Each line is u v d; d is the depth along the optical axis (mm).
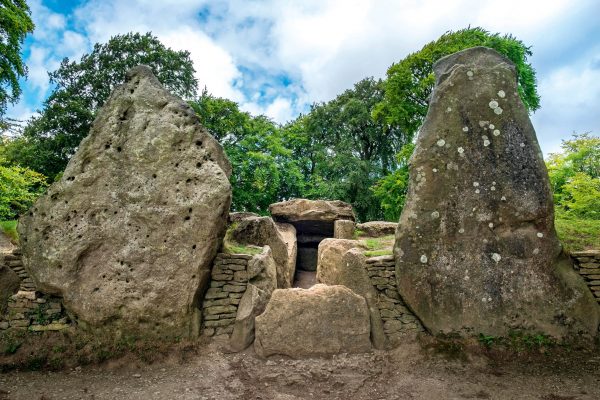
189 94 18078
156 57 16672
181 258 5562
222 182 5836
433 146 6094
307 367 4988
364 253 6695
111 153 5902
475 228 5742
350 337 5383
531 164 5828
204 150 6062
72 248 5500
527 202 5699
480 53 6379
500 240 5660
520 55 16531
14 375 4809
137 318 5402
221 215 5789
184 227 5645
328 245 7000
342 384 4668
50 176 15438
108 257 5555
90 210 5684
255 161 19906
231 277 5961
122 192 5766
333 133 25500
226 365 5137
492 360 5090
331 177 23906
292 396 4445
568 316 5336
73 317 5496
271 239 8359
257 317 5441
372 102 24078
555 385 4465
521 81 16844
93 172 5820
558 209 12812
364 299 5633
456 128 6074
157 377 4855
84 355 5160
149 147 5926
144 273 5480
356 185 22328
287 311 5418
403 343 5492
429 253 5738
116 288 5422
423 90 17266
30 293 5543
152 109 6148
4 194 10758
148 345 5340
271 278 6266
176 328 5473
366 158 25328
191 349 5383
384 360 5191
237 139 20703
